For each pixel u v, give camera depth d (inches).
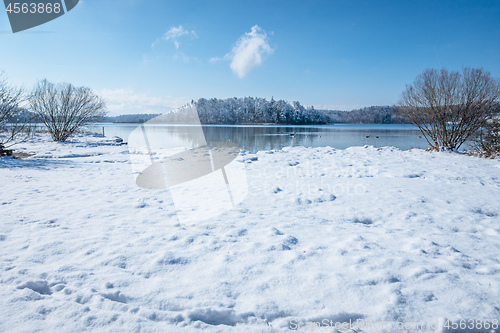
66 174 294.7
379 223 158.9
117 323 72.0
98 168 339.6
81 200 194.1
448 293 87.2
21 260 104.7
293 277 96.7
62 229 138.8
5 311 74.9
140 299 83.0
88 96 797.2
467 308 79.8
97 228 141.3
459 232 143.9
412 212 173.2
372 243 125.7
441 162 376.2
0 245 117.9
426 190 229.1
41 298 82.0
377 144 794.8
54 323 71.1
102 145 677.9
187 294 86.0
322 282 93.4
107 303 80.1
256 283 93.0
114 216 161.2
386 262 107.1
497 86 458.9
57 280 91.7
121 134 1165.7
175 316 75.3
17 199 192.2
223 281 93.6
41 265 101.9
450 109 488.4
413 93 529.3
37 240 123.7
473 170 318.3
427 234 139.6
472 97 468.8
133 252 114.5
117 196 206.4
